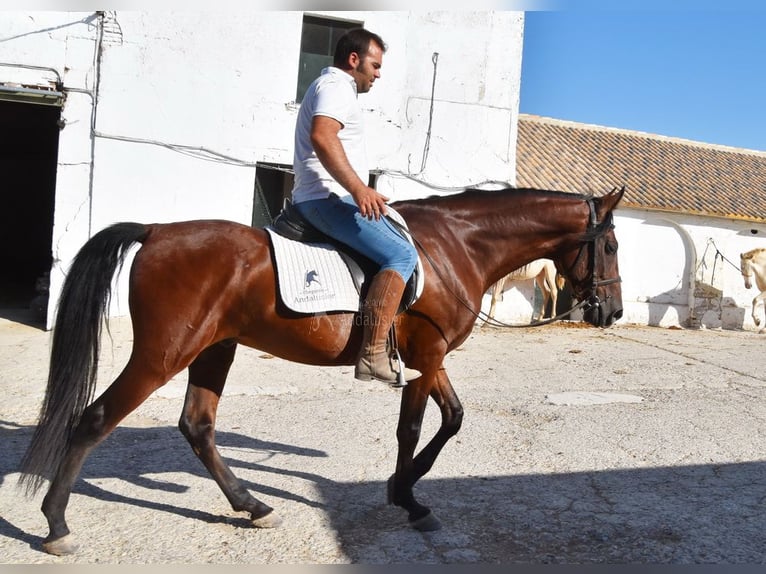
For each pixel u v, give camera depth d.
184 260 3.45
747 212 15.91
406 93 12.53
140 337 3.41
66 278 3.45
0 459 4.87
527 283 14.17
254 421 6.16
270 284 3.50
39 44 10.66
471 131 12.93
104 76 10.96
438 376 4.20
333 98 3.43
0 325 10.73
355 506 4.25
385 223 3.61
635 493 4.57
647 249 15.59
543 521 4.07
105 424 3.37
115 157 11.09
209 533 3.79
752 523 4.09
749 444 5.76
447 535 3.84
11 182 19.67
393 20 12.37
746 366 9.78
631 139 19.30
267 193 12.61
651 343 12.01
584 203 4.28
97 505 4.11
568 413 6.71
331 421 6.20
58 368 3.36
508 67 13.06
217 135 11.59
